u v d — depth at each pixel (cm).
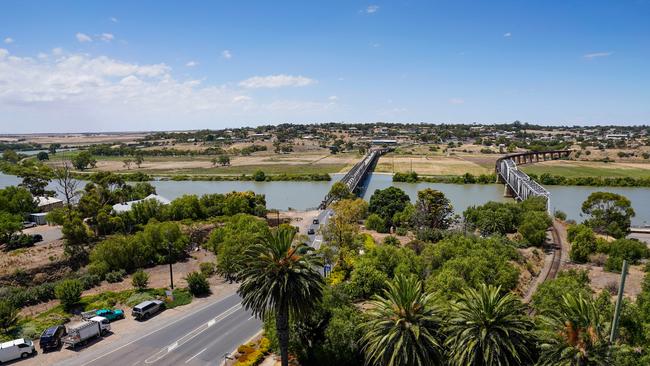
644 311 4616
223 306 6694
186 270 8588
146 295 6950
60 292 6525
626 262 3528
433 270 7212
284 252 4353
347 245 8538
